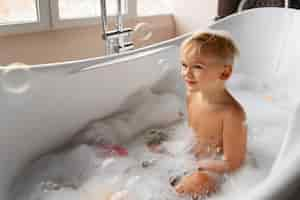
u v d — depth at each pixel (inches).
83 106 48.9
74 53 69.2
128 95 54.7
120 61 51.8
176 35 89.7
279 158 21.0
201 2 82.2
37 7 62.6
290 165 19.0
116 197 37.9
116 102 53.2
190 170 41.0
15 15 61.9
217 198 37.0
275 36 67.2
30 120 43.0
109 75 50.7
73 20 67.9
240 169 40.3
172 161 43.9
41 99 43.7
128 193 38.4
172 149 46.8
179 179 39.7
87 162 44.6
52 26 64.8
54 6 64.3
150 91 58.5
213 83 38.4
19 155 42.5
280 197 16.7
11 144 41.2
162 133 52.4
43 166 43.9
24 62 61.8
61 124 47.0
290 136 22.7
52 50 65.6
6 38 59.1
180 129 53.0
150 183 39.9
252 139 47.9
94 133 49.0
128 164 44.1
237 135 39.0
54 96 45.0
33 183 41.3
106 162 44.0
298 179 17.8
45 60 64.9
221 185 38.5
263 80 67.6
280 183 17.5
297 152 20.4
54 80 44.6
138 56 54.4
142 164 44.1
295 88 63.2
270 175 19.2
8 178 40.8
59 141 47.6
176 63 60.1
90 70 48.2
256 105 58.9
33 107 43.0
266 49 68.2
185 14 86.4
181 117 56.6
